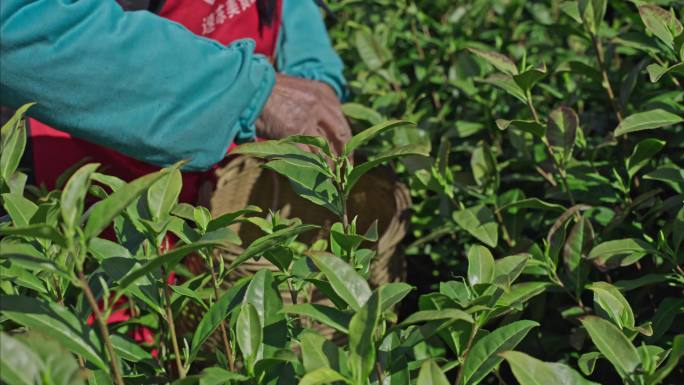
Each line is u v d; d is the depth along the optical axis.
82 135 1.44
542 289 1.07
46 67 1.31
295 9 2.13
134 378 1.04
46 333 0.89
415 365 1.03
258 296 1.02
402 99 2.23
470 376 0.99
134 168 1.77
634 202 1.45
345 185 1.11
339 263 0.95
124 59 1.37
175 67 1.44
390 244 1.79
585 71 1.63
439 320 0.94
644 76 1.88
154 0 1.65
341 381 0.87
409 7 2.55
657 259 1.51
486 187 1.76
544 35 2.42
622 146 1.72
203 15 1.75
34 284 1.02
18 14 1.26
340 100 2.15
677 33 1.38
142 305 1.14
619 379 1.56
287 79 1.72
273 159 1.19
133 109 1.42
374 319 0.85
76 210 0.81
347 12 2.77
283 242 1.10
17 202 1.01
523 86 1.50
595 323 0.92
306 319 1.70
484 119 2.11
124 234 1.12
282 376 0.98
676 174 1.34
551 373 0.85
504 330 1.00
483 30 2.55
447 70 2.48
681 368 1.50
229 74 1.52
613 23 2.36
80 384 0.78
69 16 1.30
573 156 1.76
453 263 1.96
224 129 1.55
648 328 1.03
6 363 0.76
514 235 1.72
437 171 1.73
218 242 0.85
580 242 1.38
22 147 1.07
